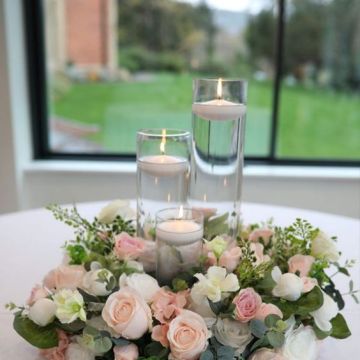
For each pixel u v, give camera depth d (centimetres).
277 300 58
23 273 86
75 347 55
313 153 213
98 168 198
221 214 77
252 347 55
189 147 75
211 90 73
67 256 70
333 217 123
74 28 200
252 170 201
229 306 56
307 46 200
